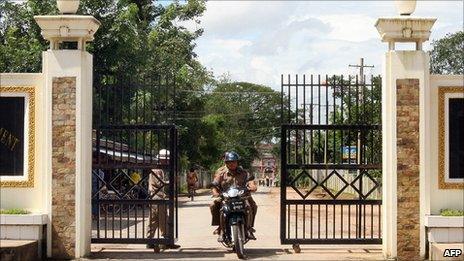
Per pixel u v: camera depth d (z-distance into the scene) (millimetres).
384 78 11891
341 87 12734
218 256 12383
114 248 13570
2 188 11922
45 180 11859
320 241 12609
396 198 11734
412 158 11734
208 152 54562
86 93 11977
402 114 11758
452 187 11820
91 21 11914
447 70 40688
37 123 11938
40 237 11656
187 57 41719
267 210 28359
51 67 11867
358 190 12719
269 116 79688
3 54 23469
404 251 11695
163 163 12836
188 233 17781
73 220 11820
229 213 12383
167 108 13172
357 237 12859
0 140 11906
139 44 28047
